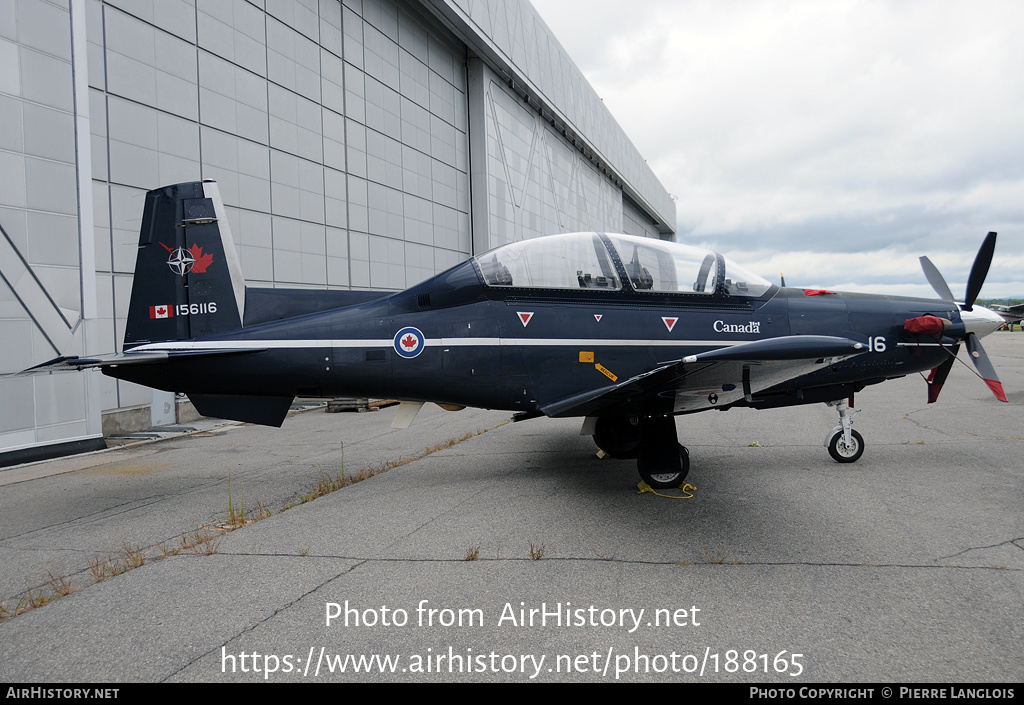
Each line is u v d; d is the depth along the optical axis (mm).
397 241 14648
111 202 8445
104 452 7180
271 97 11047
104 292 8391
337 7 12695
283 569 3037
